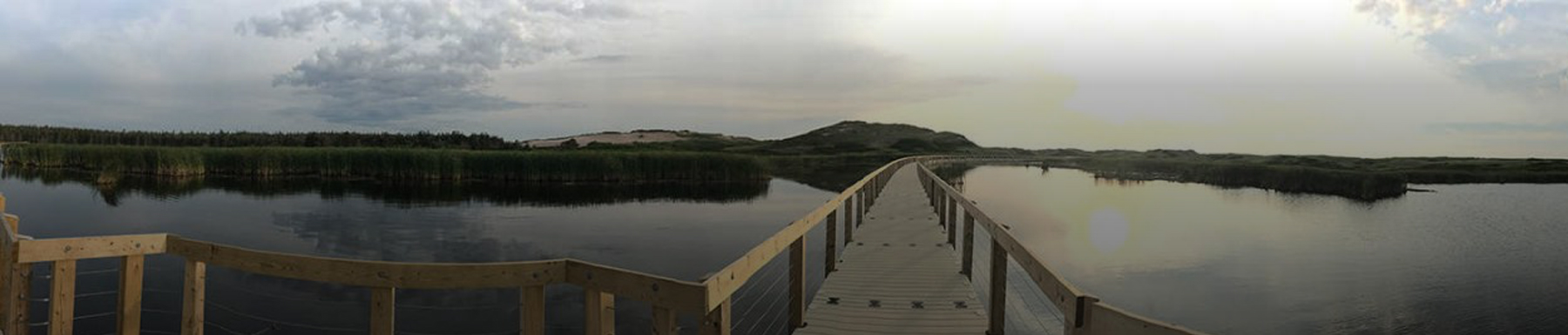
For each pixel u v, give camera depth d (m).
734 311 9.25
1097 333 3.12
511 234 18.36
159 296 9.41
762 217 22.89
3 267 4.55
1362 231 24.33
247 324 8.35
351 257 14.93
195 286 4.32
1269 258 17.61
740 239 17.81
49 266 10.55
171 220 20.52
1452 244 21.59
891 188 21.28
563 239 17.52
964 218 8.13
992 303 5.72
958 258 9.19
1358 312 12.02
